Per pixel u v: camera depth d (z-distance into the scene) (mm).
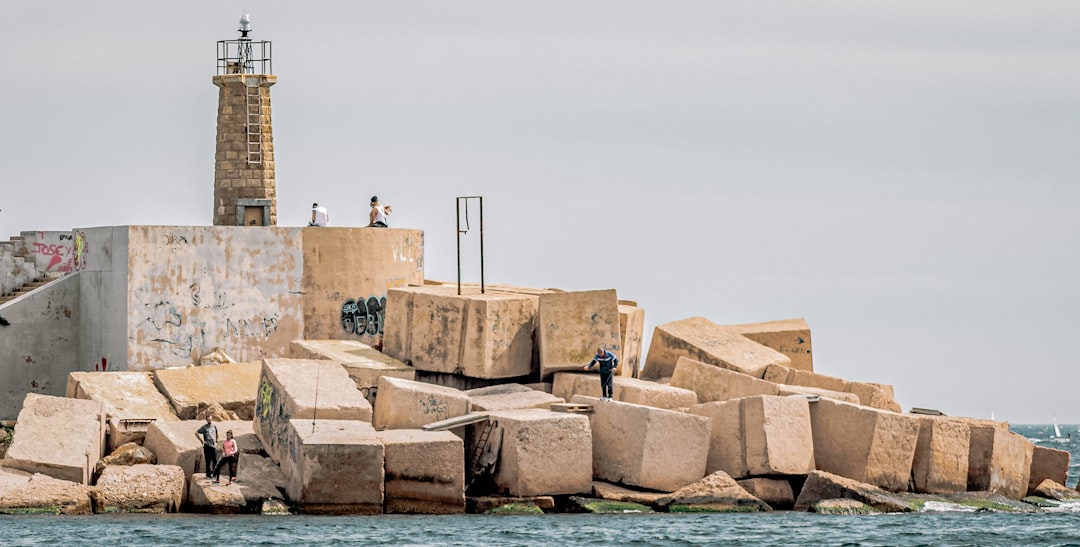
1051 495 74375
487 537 56688
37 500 60844
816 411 68875
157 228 76250
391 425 66812
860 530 61188
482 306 72812
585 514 63906
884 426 67938
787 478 68375
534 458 63906
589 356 72625
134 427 68500
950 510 68000
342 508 60719
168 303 76312
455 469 62375
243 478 63438
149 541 54094
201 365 75625
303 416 63281
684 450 66188
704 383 73188
